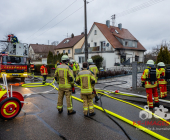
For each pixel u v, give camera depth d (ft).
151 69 17.07
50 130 11.88
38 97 22.90
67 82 15.21
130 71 59.00
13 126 12.53
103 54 79.87
